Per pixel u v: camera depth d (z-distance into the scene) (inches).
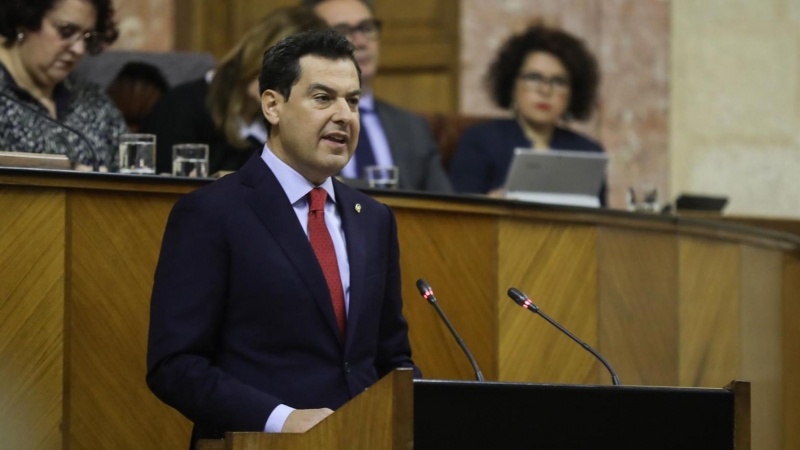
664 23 729.6
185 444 336.2
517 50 577.0
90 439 323.9
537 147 565.0
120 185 327.6
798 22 736.3
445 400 239.6
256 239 278.4
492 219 388.5
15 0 398.0
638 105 725.3
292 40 286.2
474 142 559.2
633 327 424.5
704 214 526.0
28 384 315.3
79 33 406.6
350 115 283.1
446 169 580.1
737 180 733.9
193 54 533.0
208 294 273.3
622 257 422.6
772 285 480.1
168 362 268.4
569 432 246.5
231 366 276.2
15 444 313.3
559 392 246.7
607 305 416.5
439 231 379.9
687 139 731.4
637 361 426.0
